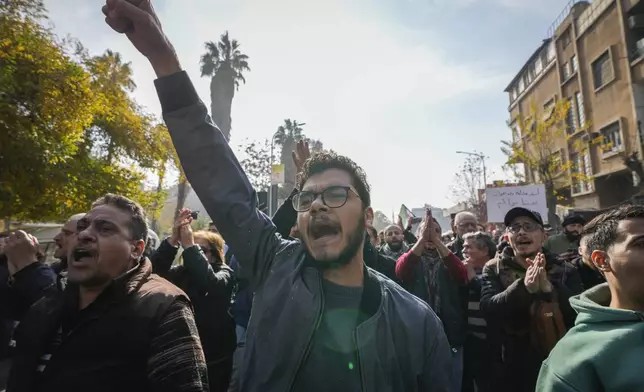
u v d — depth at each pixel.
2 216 9.23
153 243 3.89
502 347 2.81
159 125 15.98
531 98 29.06
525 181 25.53
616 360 1.32
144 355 1.52
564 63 24.14
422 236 3.66
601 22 20.02
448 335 3.41
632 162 16.56
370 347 1.22
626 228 1.52
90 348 1.51
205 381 1.56
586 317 1.48
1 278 2.88
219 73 30.62
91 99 9.59
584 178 20.75
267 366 1.22
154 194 15.73
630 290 1.47
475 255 4.10
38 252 2.68
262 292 1.36
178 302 1.65
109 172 13.22
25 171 8.07
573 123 23.02
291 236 2.39
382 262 3.89
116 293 1.61
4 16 8.08
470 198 31.73
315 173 1.44
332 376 1.17
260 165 22.55
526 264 2.96
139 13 1.26
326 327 1.24
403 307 1.41
